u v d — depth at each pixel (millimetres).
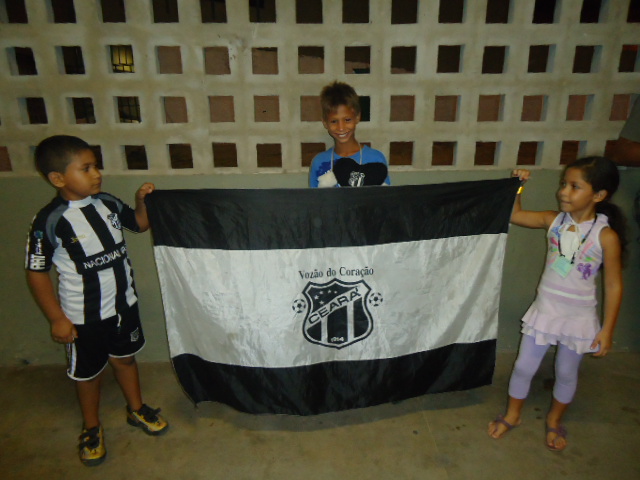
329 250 2178
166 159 2590
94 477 2102
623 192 2723
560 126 2635
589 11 5523
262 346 2262
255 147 2588
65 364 2938
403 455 2195
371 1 2396
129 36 2383
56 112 2494
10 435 2357
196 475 2107
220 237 2141
